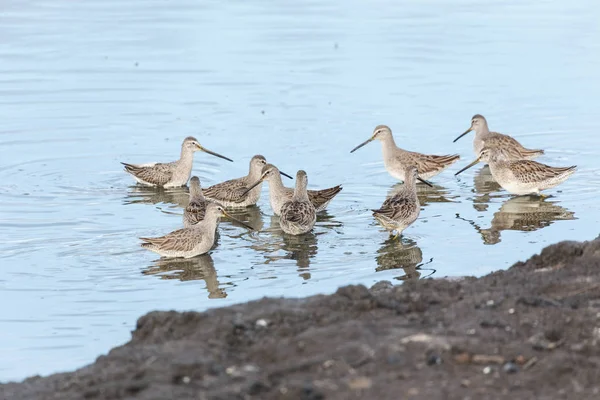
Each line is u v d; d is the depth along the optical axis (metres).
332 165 21.45
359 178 20.97
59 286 14.84
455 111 24.47
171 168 21.00
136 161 21.88
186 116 24.25
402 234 17.28
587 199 19.27
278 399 8.66
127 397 8.78
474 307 10.62
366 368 9.20
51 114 24.28
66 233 17.53
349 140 22.73
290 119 23.97
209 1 35.00
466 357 9.28
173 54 28.72
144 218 18.67
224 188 20.12
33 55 28.52
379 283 12.36
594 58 28.17
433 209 18.98
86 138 23.03
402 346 9.53
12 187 20.17
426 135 23.12
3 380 11.17
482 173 21.88
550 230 17.30
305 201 18.03
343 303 10.84
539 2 35.25
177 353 9.61
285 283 14.81
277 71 27.28
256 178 20.33
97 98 25.36
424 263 15.56
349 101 25.11
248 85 26.25
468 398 8.59
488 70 27.41
